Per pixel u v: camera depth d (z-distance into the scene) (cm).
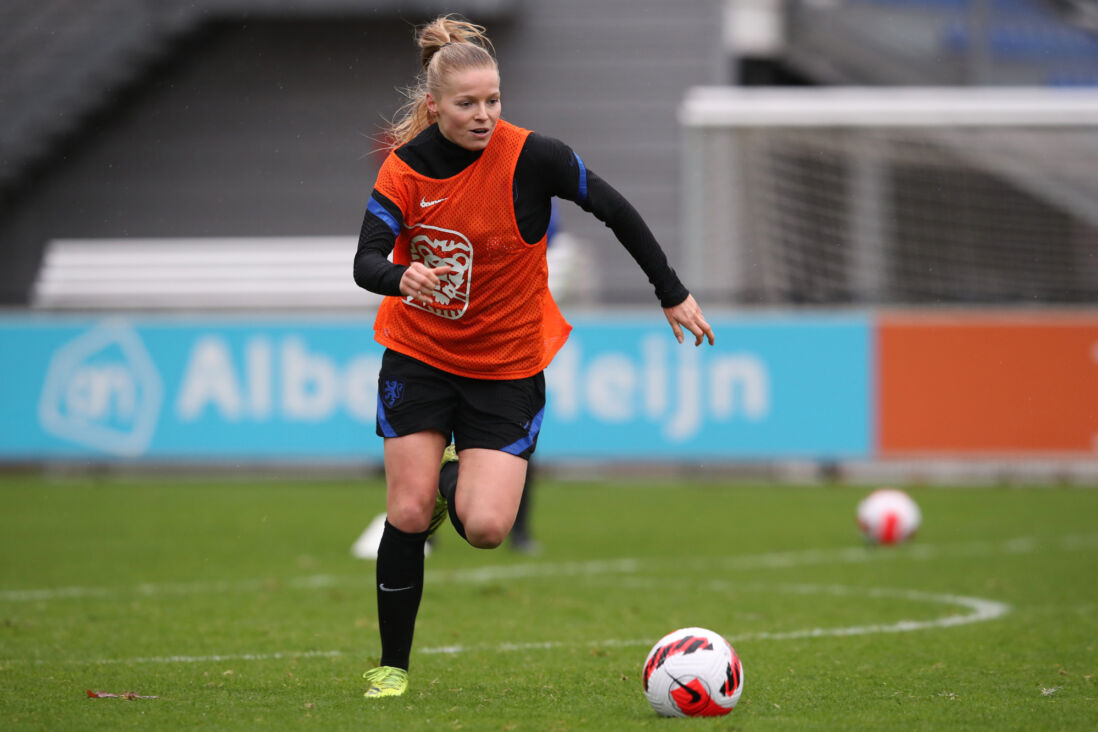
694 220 5816
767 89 7688
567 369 5044
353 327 5072
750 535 3769
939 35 7194
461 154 1515
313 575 2936
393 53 6731
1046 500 4756
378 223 1502
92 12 6869
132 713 1494
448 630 2200
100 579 2869
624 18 6731
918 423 4984
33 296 6003
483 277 1537
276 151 6775
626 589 2719
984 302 5750
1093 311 4969
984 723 1442
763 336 5016
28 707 1530
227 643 2066
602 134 6738
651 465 5875
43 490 5122
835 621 2295
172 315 5203
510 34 6762
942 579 2873
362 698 1595
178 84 6794
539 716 1484
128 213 6781
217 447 5125
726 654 1480
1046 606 2475
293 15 6700
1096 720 1461
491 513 1516
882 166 5803
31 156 6719
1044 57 7019
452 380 1562
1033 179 5778
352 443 5072
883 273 5791
